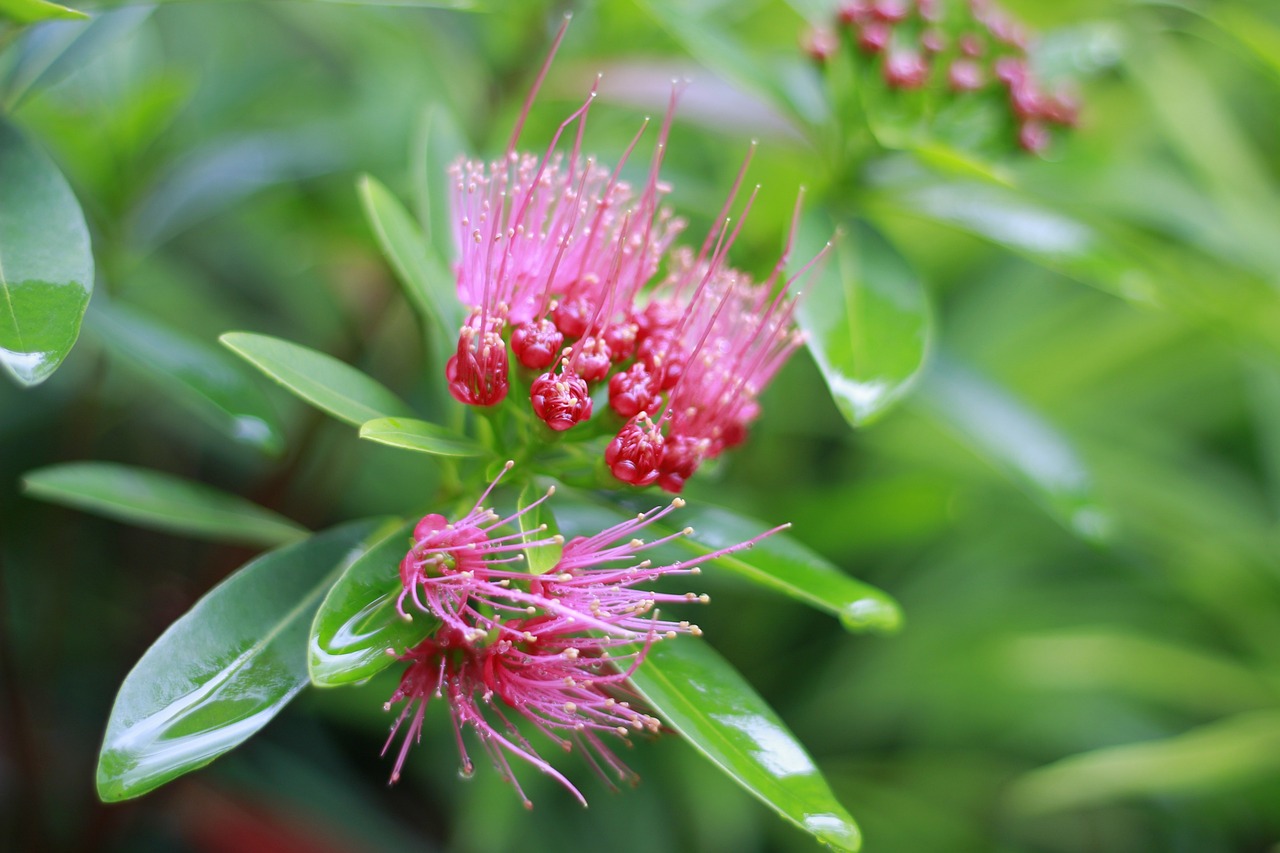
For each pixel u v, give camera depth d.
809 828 0.53
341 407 0.54
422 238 0.57
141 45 0.67
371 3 0.56
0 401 0.71
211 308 0.73
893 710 0.76
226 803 0.69
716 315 0.54
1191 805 0.76
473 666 0.53
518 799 0.68
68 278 0.53
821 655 0.75
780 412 0.74
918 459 0.75
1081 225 0.63
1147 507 0.75
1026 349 0.80
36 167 0.54
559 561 0.53
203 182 0.66
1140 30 0.71
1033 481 0.62
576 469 0.56
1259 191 0.74
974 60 0.62
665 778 0.70
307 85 0.75
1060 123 0.63
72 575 0.72
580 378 0.54
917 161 0.62
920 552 0.78
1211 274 0.69
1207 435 0.86
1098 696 0.76
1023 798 0.71
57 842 0.67
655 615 0.54
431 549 0.53
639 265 0.55
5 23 0.57
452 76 0.69
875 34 0.61
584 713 0.55
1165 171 0.82
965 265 0.82
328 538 0.55
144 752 0.52
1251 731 0.68
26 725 0.63
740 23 0.72
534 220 0.55
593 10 0.66
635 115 0.69
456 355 0.54
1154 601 0.79
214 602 0.54
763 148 0.65
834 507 0.67
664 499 0.56
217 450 0.74
